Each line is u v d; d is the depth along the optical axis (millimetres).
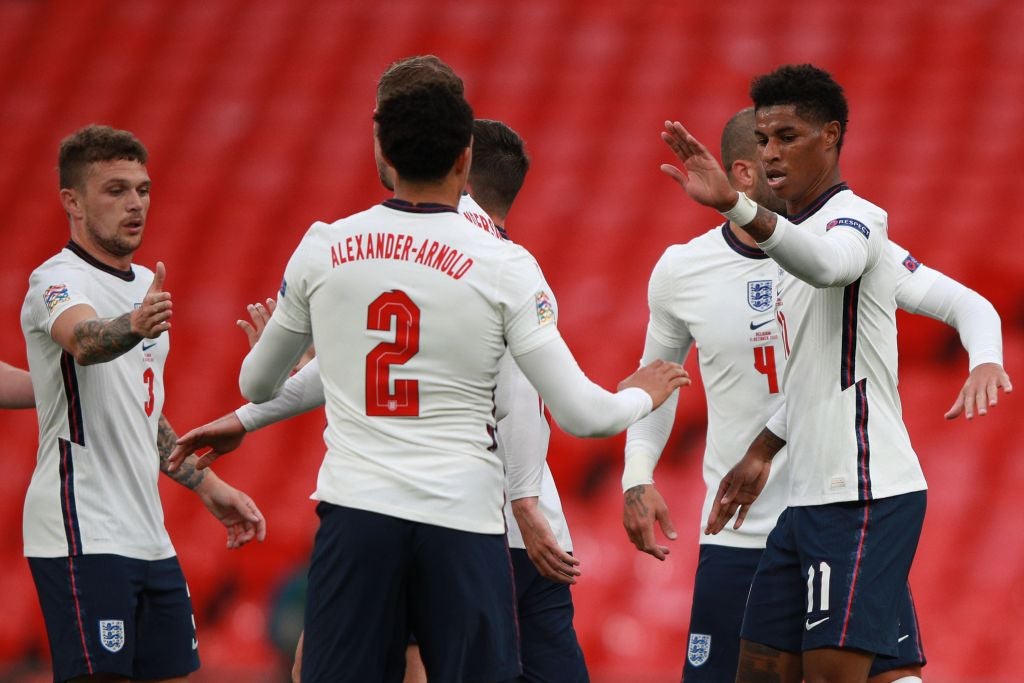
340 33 48812
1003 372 14570
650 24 46719
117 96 47250
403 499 11344
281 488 32469
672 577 28781
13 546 32594
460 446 11508
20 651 30047
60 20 50750
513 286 11461
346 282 11547
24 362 37312
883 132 40438
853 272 13000
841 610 13375
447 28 48156
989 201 37219
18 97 47594
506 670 11695
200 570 30734
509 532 15109
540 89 44750
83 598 14875
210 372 36125
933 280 16078
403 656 12039
